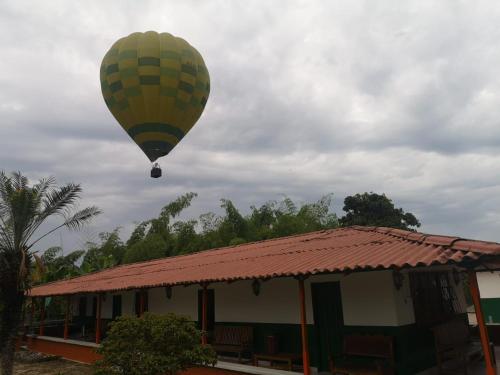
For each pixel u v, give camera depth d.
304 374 7.91
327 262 8.31
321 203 28.61
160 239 27.56
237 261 11.91
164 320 7.47
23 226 13.08
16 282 12.81
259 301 11.54
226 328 11.98
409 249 7.87
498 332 11.73
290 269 8.48
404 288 9.07
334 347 9.71
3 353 12.66
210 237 26.38
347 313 9.52
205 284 10.26
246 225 26.59
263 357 10.16
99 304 14.43
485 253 6.10
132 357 7.02
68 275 26.53
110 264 28.89
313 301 10.23
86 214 14.30
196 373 9.80
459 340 9.30
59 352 16.39
